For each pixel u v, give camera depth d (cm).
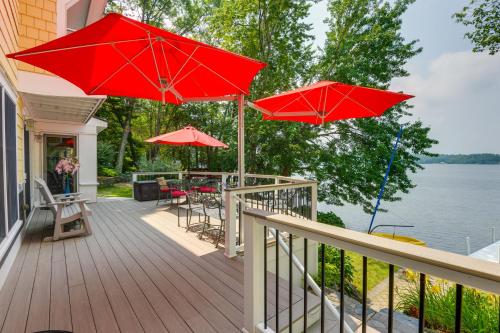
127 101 1853
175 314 216
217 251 367
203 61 258
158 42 230
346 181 1219
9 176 321
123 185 1655
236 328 198
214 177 1142
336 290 388
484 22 761
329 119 448
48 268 306
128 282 272
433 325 276
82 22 675
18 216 373
